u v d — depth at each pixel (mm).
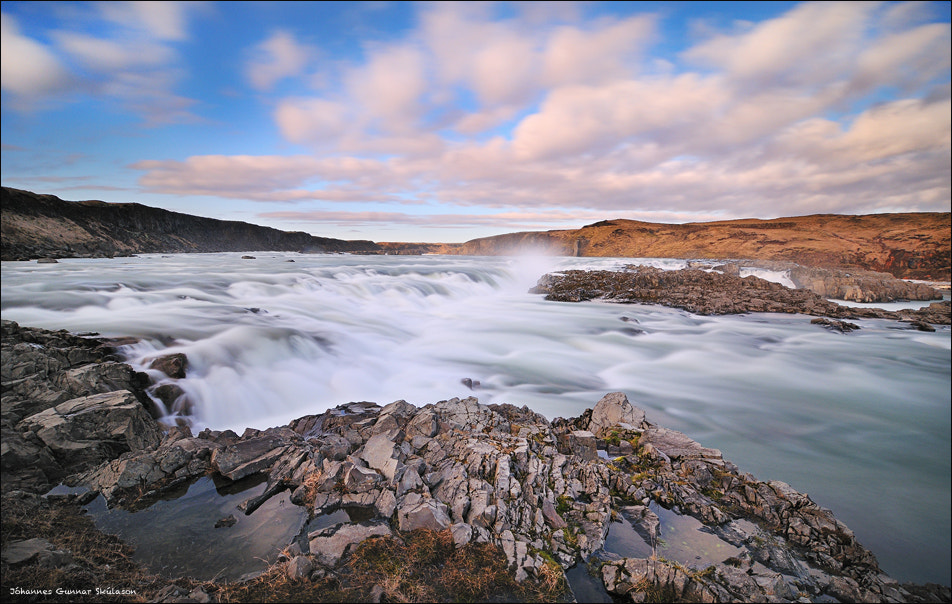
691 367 19688
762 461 11219
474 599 5508
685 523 7594
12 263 45156
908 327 29578
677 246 181750
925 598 6309
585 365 19422
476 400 11586
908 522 8625
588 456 9570
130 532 6652
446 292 38688
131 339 13984
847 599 6141
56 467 7934
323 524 6902
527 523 6914
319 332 19016
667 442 10125
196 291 26047
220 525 6891
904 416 14234
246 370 14305
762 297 39438
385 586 5582
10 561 5398
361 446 8977
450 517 6977
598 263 79688
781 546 7086
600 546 6801
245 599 5309
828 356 21812
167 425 11047
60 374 10328
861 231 154250
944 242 114062
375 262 57969
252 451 8688
